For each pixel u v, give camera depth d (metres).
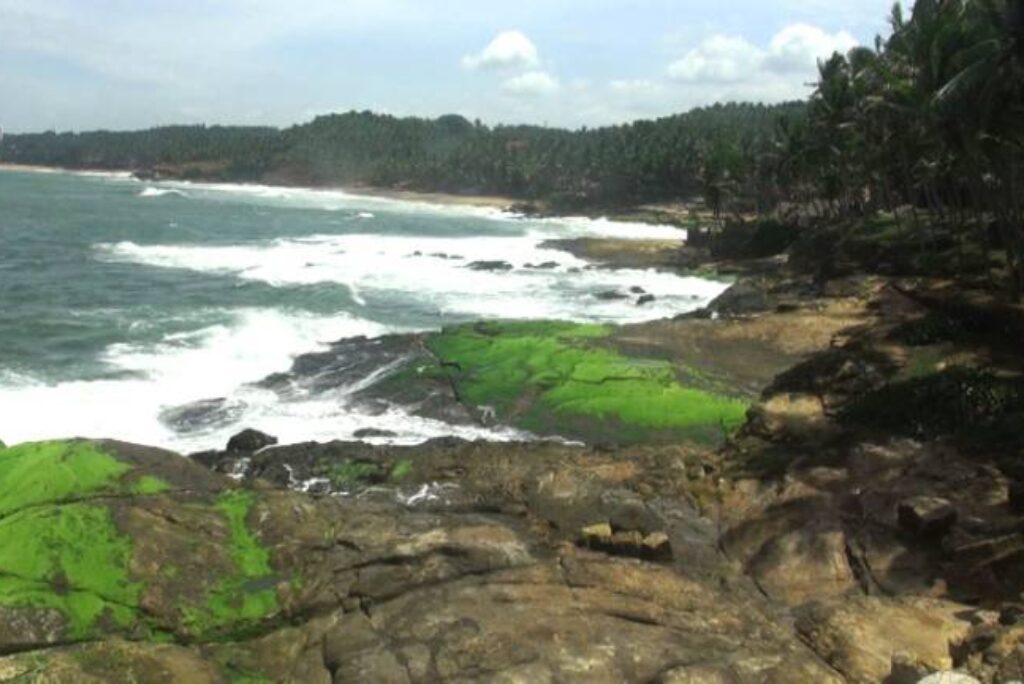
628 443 21.11
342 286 44.00
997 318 24.33
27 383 24.44
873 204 54.38
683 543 14.81
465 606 11.24
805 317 31.92
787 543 14.13
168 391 24.64
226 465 19.11
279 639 11.10
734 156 79.94
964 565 12.62
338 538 12.81
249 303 38.34
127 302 37.31
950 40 29.11
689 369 25.30
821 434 18.58
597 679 9.77
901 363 21.61
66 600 10.89
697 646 10.54
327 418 23.00
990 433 16.59
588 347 26.94
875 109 41.03
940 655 10.29
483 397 23.77
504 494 16.97
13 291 38.59
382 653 10.31
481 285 47.78
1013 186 28.27
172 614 11.04
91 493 12.61
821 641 10.88
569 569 12.38
